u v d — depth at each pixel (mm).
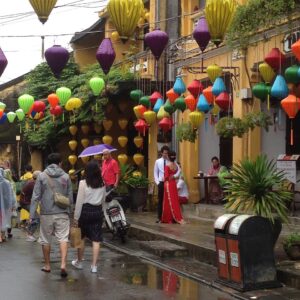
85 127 21203
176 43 17531
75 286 8688
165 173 14469
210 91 12195
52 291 8344
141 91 16781
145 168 20344
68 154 24984
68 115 21484
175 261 10664
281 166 12453
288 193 9117
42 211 9586
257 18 9867
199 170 17109
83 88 18844
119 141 19188
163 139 18266
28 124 24719
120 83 17984
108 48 8680
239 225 8180
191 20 17047
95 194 9703
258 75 13430
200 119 12875
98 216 9719
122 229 12961
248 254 8148
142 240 13242
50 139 24078
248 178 8992
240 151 14078
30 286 8672
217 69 11789
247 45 10906
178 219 14422
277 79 10047
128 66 20344
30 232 13930
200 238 11719
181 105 13562
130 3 7164
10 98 29312
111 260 11016
